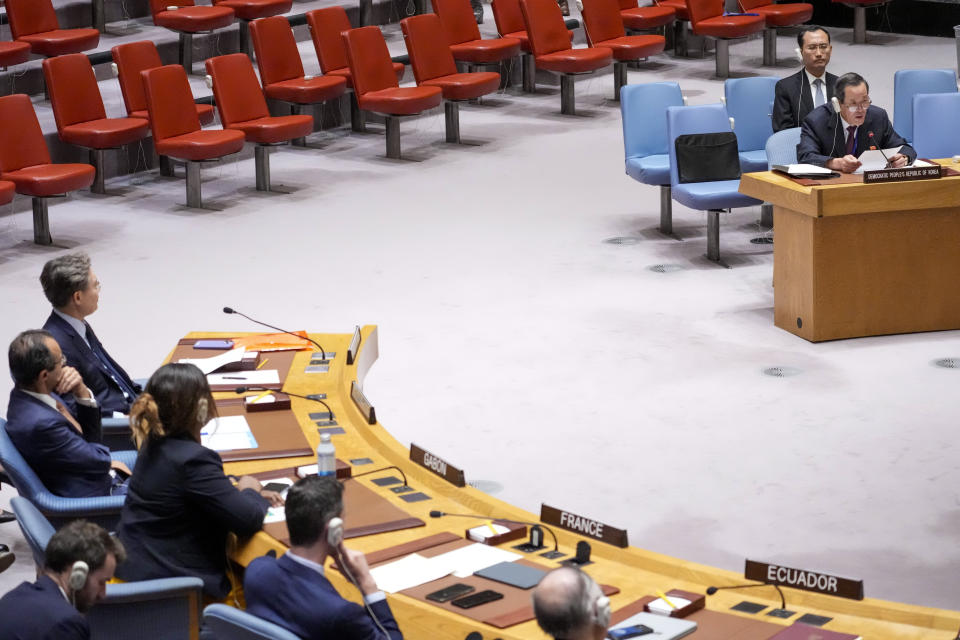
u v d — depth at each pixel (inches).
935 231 689.6
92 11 1323.8
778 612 335.0
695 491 526.0
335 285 806.5
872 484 526.6
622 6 1423.5
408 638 337.7
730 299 765.9
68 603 318.7
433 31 1170.0
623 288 791.1
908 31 1621.6
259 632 311.3
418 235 915.4
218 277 826.8
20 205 1001.5
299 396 502.6
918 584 448.5
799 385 633.6
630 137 896.3
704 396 624.1
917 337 696.4
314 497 326.3
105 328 733.3
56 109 979.3
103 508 416.8
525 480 540.4
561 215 959.0
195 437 390.3
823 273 680.4
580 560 365.7
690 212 957.8
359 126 1252.5
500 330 723.4
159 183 1074.7
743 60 1496.1
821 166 734.5
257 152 1037.8
